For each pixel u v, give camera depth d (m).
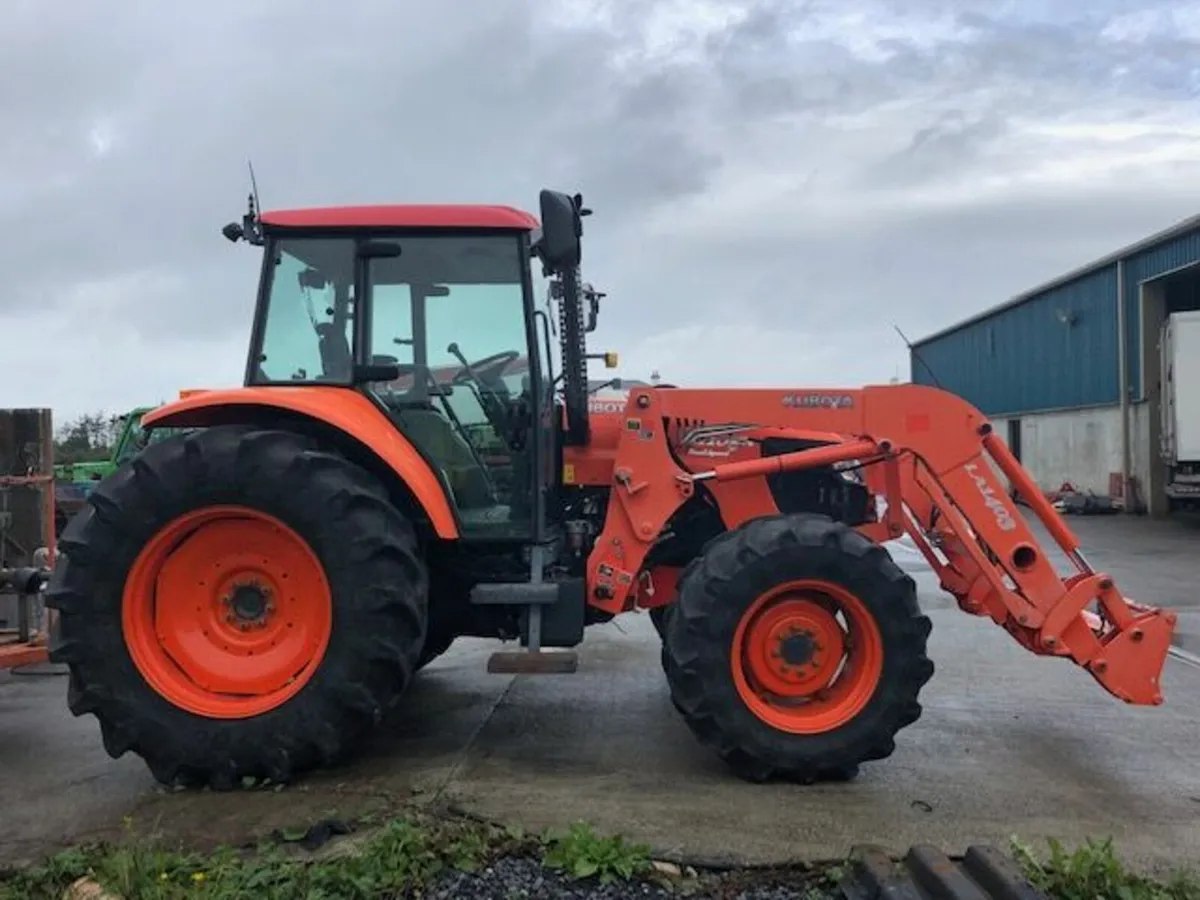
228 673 4.16
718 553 4.18
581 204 4.62
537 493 4.60
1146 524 16.62
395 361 4.62
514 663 4.25
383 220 4.60
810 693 4.28
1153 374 18.23
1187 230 16.62
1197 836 3.57
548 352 4.91
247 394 4.24
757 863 3.30
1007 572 4.46
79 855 3.33
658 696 5.55
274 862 3.25
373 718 4.09
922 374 13.13
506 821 3.64
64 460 23.48
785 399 4.62
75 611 4.05
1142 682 4.39
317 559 4.07
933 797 3.95
